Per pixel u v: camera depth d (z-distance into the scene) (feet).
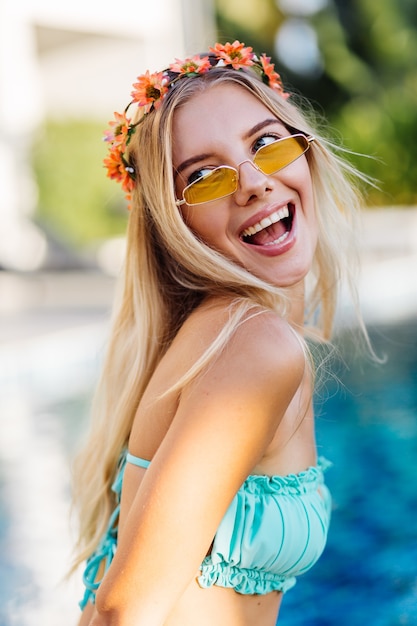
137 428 5.21
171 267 5.82
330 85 75.77
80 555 6.24
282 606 11.39
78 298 35.14
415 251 43.19
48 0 44.37
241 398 4.40
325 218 6.05
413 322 28.66
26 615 11.07
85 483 6.36
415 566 12.23
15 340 26.86
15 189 44.24
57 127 45.44
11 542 13.48
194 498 4.32
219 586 4.97
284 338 4.59
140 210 5.84
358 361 24.27
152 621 4.30
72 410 21.71
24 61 44.19
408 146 64.08
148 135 5.35
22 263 40.29
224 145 5.18
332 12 77.00
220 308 5.02
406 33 76.28
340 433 18.31
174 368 4.95
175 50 49.06
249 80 5.37
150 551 4.29
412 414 19.17
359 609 11.07
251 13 73.92
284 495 5.14
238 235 5.32
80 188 45.80
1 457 18.10
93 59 50.57
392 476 15.67
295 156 5.35
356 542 13.20
